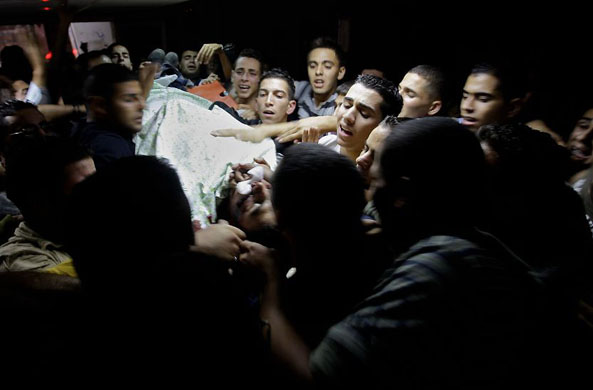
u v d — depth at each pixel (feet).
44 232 3.38
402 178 2.37
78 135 4.66
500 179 3.20
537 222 3.18
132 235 2.02
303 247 2.51
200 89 7.97
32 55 6.61
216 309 1.96
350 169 2.49
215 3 10.34
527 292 2.25
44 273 2.82
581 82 6.16
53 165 3.26
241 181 4.05
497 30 7.05
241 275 2.75
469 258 2.19
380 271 2.56
